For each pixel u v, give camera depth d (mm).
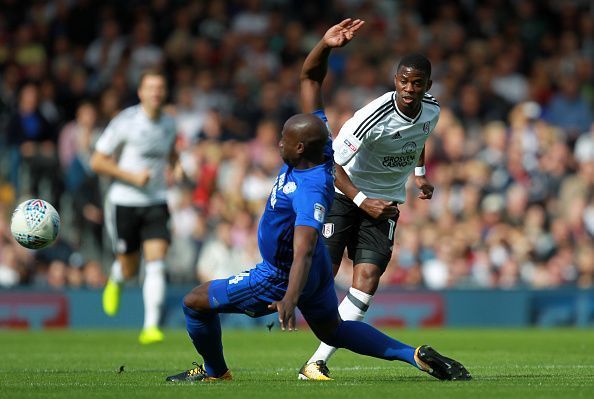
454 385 22750
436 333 52125
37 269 57938
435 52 79500
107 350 38625
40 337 47312
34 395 21297
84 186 59250
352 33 25984
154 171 43844
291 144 22078
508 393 21062
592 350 39219
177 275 58688
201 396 20766
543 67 81125
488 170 66875
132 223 43656
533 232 64438
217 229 59281
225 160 63406
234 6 79375
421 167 29531
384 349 23656
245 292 22984
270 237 22578
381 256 26750
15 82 67125
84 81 69188
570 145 74938
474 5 86688
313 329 23734
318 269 22562
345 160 26500
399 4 85062
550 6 87938
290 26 77250
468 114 74062
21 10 75188
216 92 72250
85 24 74312
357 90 74188
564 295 60625
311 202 21578
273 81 73625
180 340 44906
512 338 47594
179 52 73938
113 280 45000
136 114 43594
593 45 87062
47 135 62438
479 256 62375
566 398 20281
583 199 66125
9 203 60562
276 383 23797
